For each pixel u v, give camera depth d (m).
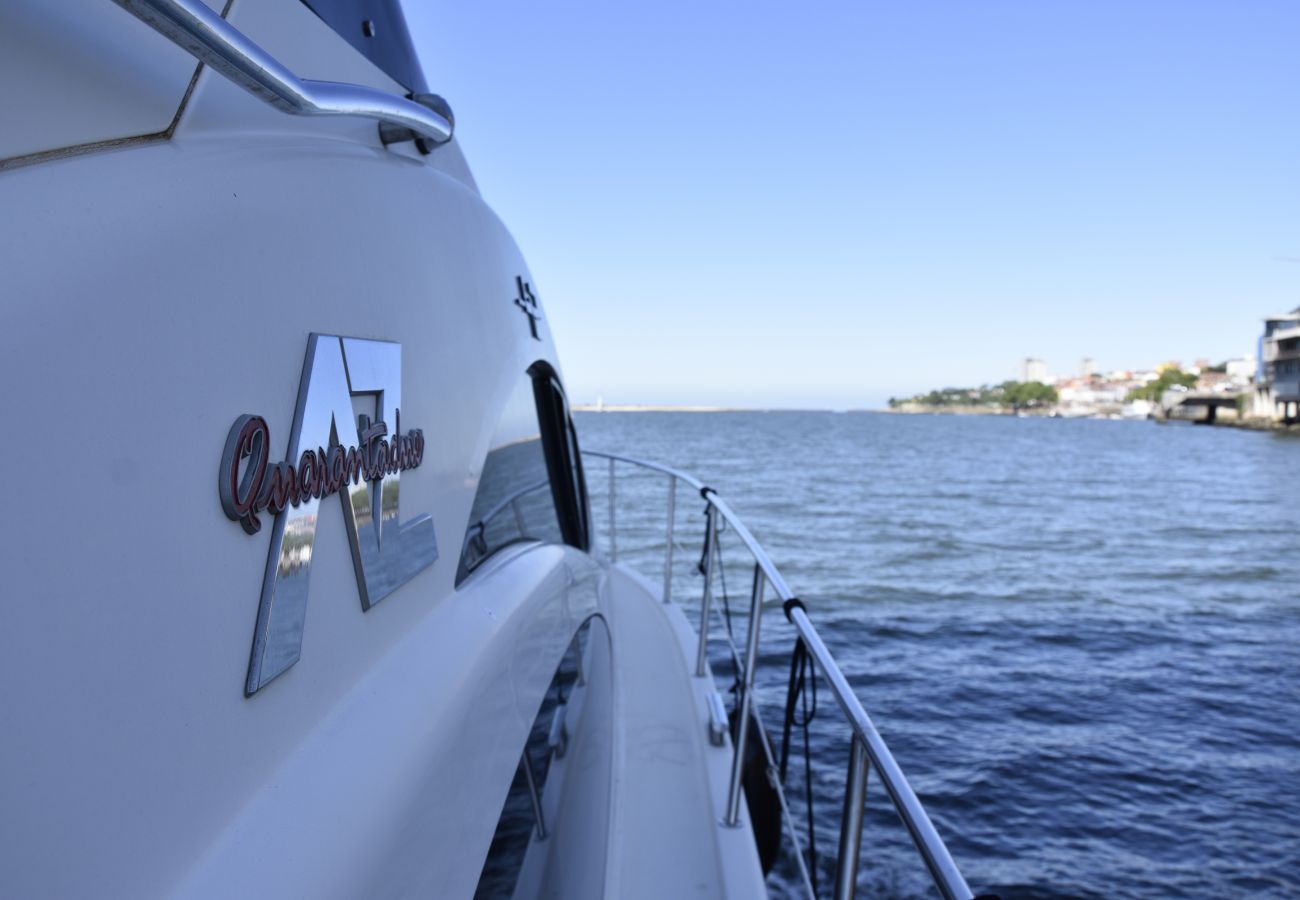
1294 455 87.69
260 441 0.97
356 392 1.22
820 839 6.69
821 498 39.25
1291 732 9.87
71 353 0.76
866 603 16.30
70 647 0.72
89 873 0.71
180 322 0.89
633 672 4.13
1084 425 197.12
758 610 2.82
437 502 1.53
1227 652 13.32
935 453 82.50
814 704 2.43
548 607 2.04
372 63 1.70
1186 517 35.09
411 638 1.35
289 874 0.89
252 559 0.96
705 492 4.10
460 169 2.21
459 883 1.23
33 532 0.70
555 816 1.97
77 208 0.81
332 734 1.07
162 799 0.80
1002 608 16.20
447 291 1.72
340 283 1.23
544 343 2.69
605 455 6.21
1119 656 12.94
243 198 1.05
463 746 1.31
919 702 10.55
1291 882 6.98
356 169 1.43
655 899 2.53
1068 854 7.30
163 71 0.99
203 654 0.87
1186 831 7.67
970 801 8.08
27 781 0.67
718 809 2.97
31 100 0.82
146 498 0.81
